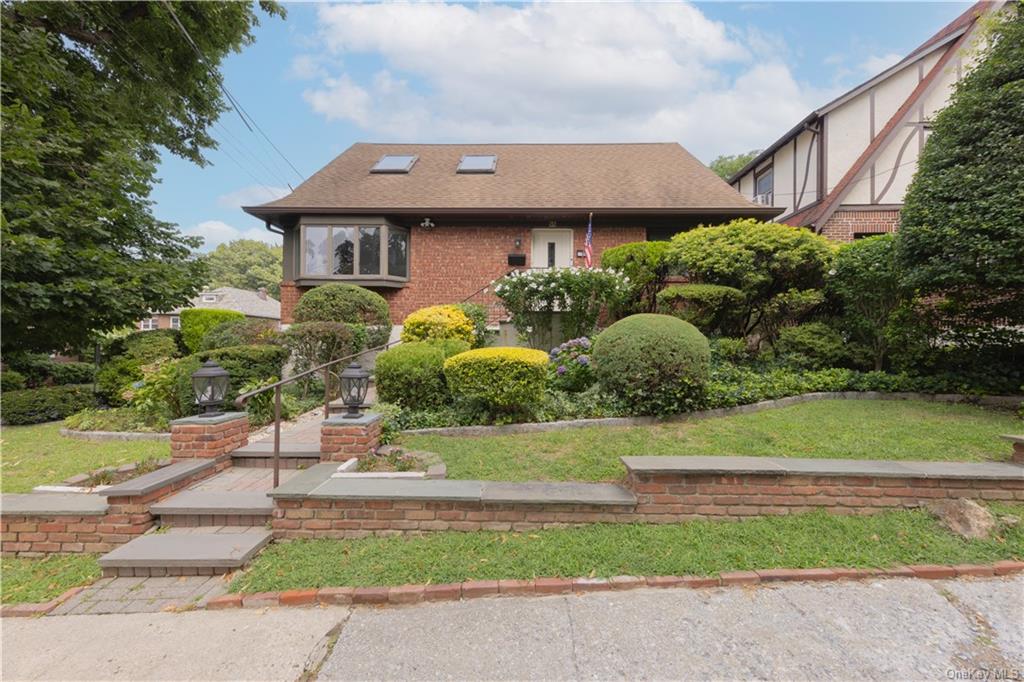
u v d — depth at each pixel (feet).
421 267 34.88
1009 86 15.72
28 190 22.88
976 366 19.58
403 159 40.55
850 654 6.79
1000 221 15.31
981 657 6.72
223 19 32.24
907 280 18.38
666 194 34.76
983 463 11.30
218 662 6.86
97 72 31.14
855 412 16.94
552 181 37.17
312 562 9.22
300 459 13.96
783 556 9.06
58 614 8.09
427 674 6.52
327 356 24.85
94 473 12.55
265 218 33.99
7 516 10.37
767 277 23.59
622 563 8.95
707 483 10.34
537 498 10.12
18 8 25.02
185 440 13.30
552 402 17.33
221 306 86.94
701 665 6.60
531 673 6.51
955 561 8.84
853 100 34.58
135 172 27.37
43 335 26.48
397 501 10.20
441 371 17.75
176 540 9.88
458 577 8.62
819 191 35.29
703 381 16.52
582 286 25.63
